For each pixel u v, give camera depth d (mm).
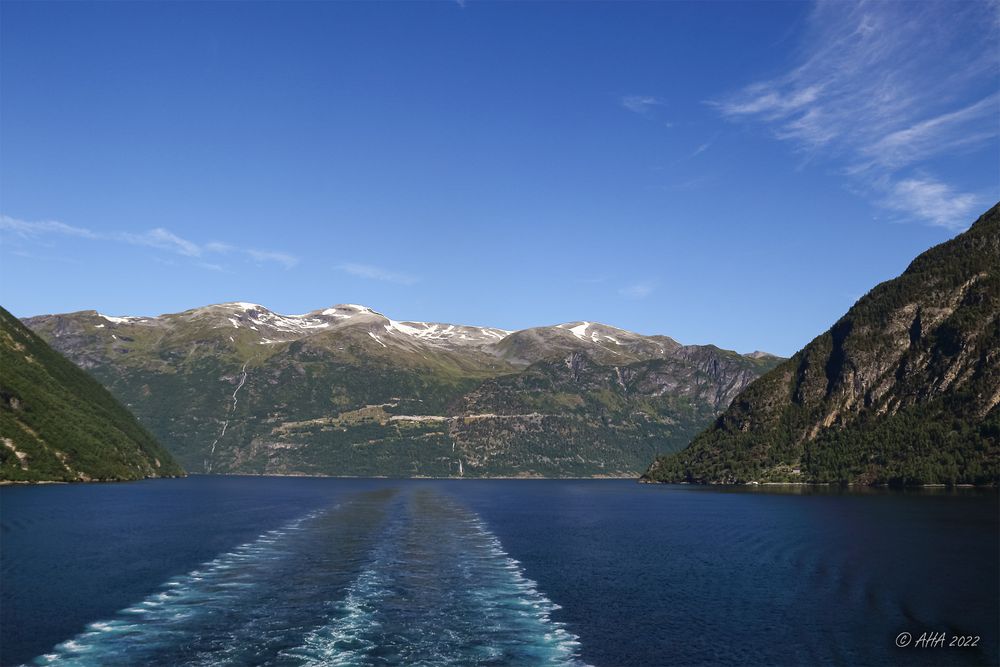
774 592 54062
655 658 37719
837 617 46250
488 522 112438
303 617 43906
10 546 75125
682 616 46500
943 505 127500
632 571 64000
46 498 140125
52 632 40594
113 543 77812
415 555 69750
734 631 42938
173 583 54438
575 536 92438
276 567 61625
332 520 105938
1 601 48406
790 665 37062
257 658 35938
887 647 40094
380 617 44188
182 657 36062
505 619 44656
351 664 35125
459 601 49250
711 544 83062
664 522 112875
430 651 37594
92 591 51594
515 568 64062
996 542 78688
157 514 115188
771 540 84375
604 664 36562
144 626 41781
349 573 58750
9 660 35656
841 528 94312
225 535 85500
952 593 52844
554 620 44844
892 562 66000
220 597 49375
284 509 129625
